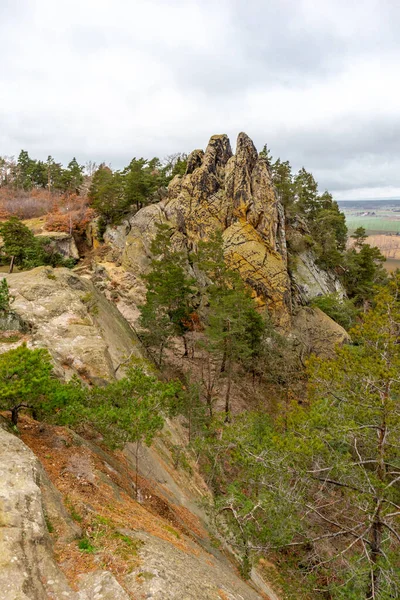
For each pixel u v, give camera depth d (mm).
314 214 65750
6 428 11273
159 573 7750
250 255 43156
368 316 14445
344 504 15133
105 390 13570
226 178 48750
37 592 6160
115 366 24297
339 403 14289
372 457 14062
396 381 12133
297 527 12625
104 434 12820
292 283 46875
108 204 56625
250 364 37312
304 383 35344
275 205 45281
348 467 12664
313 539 13125
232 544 13477
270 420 21406
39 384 10859
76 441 13367
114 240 54281
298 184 63375
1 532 6766
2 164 102312
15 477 8250
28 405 11266
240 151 48000
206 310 44625
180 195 50281
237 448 15383
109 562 7758
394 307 13750
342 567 13398
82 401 13133
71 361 19781
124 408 12820
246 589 11938
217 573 10789
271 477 13250
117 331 31000
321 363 15859
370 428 13469
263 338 36781
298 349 40156
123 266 50188
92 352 20719
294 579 14734
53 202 75062
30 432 12477
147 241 50531
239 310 31875
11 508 7352
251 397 36969
